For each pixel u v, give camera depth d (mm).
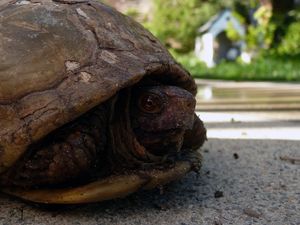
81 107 97
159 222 102
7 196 117
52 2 117
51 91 100
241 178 134
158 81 118
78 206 109
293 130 217
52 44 106
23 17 111
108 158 106
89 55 106
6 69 103
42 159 99
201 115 272
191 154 121
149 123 107
